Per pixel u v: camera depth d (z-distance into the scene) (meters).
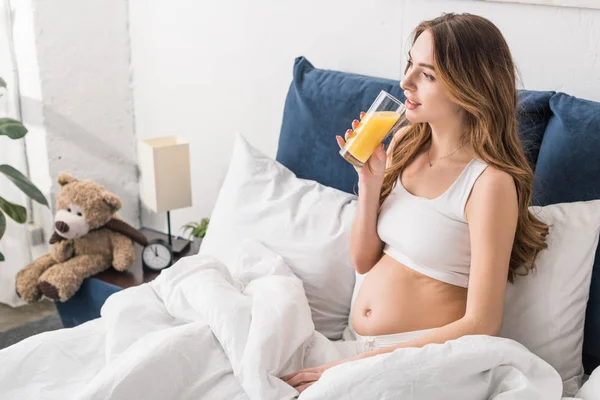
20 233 2.90
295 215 2.03
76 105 2.83
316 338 1.71
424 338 1.52
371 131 1.62
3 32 2.69
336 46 2.34
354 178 2.11
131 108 3.04
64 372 1.62
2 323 2.84
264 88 2.59
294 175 2.17
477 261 1.52
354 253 1.81
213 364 1.57
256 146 2.70
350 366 1.41
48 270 2.38
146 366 1.47
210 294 1.68
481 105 1.50
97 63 2.87
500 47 1.52
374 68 2.27
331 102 2.16
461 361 1.37
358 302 1.77
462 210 1.58
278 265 1.92
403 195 1.70
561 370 1.62
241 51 2.61
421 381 1.35
